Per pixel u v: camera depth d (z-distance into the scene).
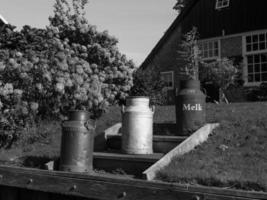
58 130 7.28
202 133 5.75
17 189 5.44
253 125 6.00
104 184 4.56
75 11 10.76
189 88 6.12
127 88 9.26
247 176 4.32
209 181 4.31
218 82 15.03
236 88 16.03
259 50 17.23
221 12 18.48
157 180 4.55
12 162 6.05
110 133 6.62
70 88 7.13
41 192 5.19
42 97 7.00
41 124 7.36
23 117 6.83
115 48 9.47
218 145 5.50
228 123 6.20
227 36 18.17
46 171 5.11
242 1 17.81
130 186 4.35
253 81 17.25
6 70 6.84
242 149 5.27
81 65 7.62
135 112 5.62
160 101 12.93
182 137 5.75
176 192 4.02
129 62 9.62
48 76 6.71
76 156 5.21
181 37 19.55
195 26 19.30
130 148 5.60
